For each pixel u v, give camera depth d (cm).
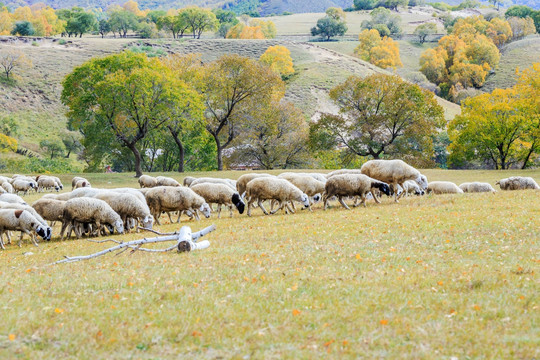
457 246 1473
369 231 1752
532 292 1017
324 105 10725
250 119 6812
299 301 995
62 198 2520
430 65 16225
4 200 2561
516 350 757
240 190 2839
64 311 963
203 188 2503
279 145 7438
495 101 6969
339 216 2148
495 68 16600
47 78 11519
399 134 7050
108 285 1148
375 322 880
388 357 746
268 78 6606
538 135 6506
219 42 14612
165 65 6531
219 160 6862
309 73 12256
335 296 1023
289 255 1417
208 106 6762
